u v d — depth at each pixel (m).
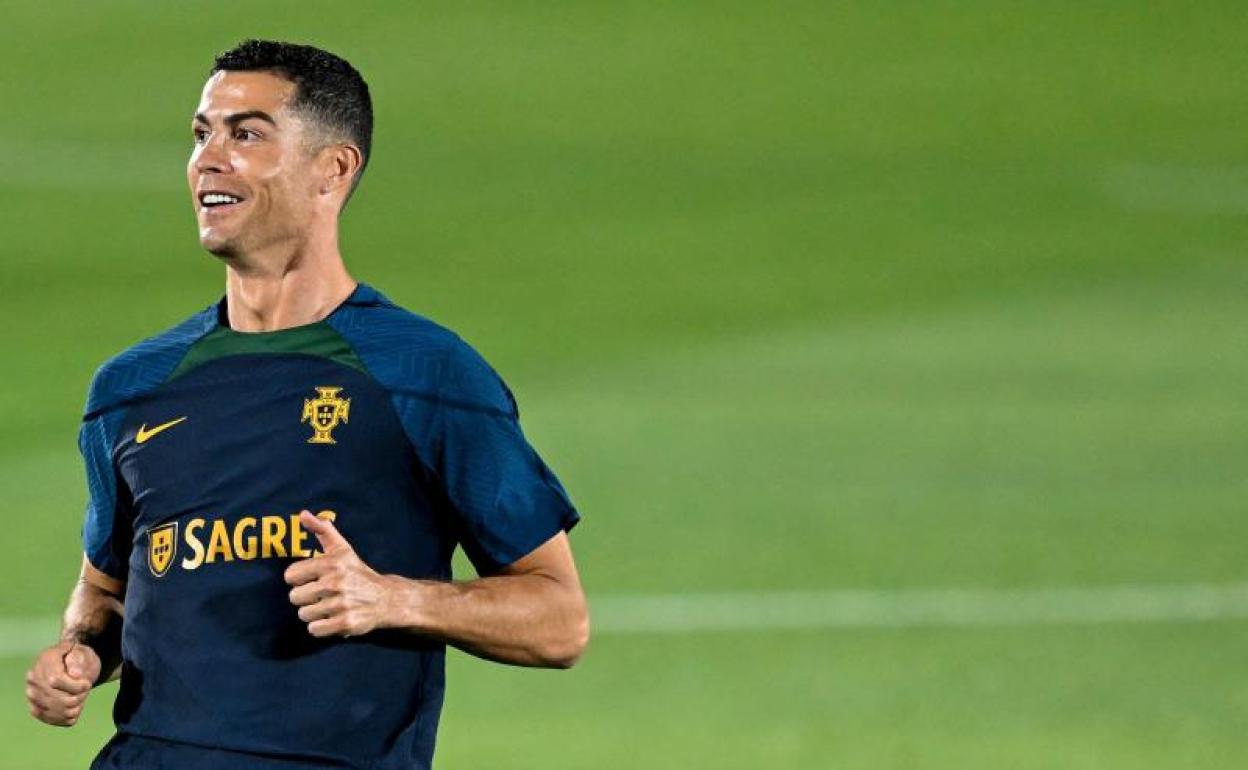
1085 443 52.50
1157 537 44.62
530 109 106.19
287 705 15.45
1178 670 36.47
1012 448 51.94
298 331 15.95
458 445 15.73
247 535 15.55
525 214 87.19
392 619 14.89
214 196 15.81
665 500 47.16
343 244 81.62
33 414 56.91
